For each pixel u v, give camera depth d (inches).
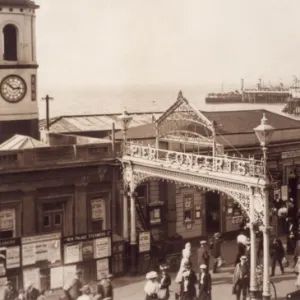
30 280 900.0
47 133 1165.1
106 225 1050.7
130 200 1047.0
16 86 1139.9
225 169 839.7
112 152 1043.9
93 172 1027.9
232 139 1189.7
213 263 1021.8
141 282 981.8
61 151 995.3
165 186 1157.1
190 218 1195.3
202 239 1206.9
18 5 1130.0
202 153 1131.3
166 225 1159.6
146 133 1206.9
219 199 1226.6
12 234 966.4
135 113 1486.2
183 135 1045.2
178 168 908.6
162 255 1069.8
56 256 921.5
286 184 1254.9
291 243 1081.4
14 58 1156.5
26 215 969.5
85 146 1018.1
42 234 908.0
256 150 1210.6
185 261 850.1
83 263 948.6
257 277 836.0
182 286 819.4
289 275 960.9
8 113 1135.0
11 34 1146.7
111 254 979.9
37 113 1174.3
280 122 1320.1
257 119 1331.2
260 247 1016.2
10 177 950.4
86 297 778.8
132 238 1029.8
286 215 1146.7
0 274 876.6
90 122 1365.7
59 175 994.7
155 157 985.5
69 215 1013.8
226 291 893.8
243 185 805.9
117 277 1011.3
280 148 1240.8
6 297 830.5
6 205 954.1
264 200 775.7
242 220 1227.2
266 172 778.8
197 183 887.1
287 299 785.6
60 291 925.8
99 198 1047.6
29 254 898.7
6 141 1069.8
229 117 1309.1
